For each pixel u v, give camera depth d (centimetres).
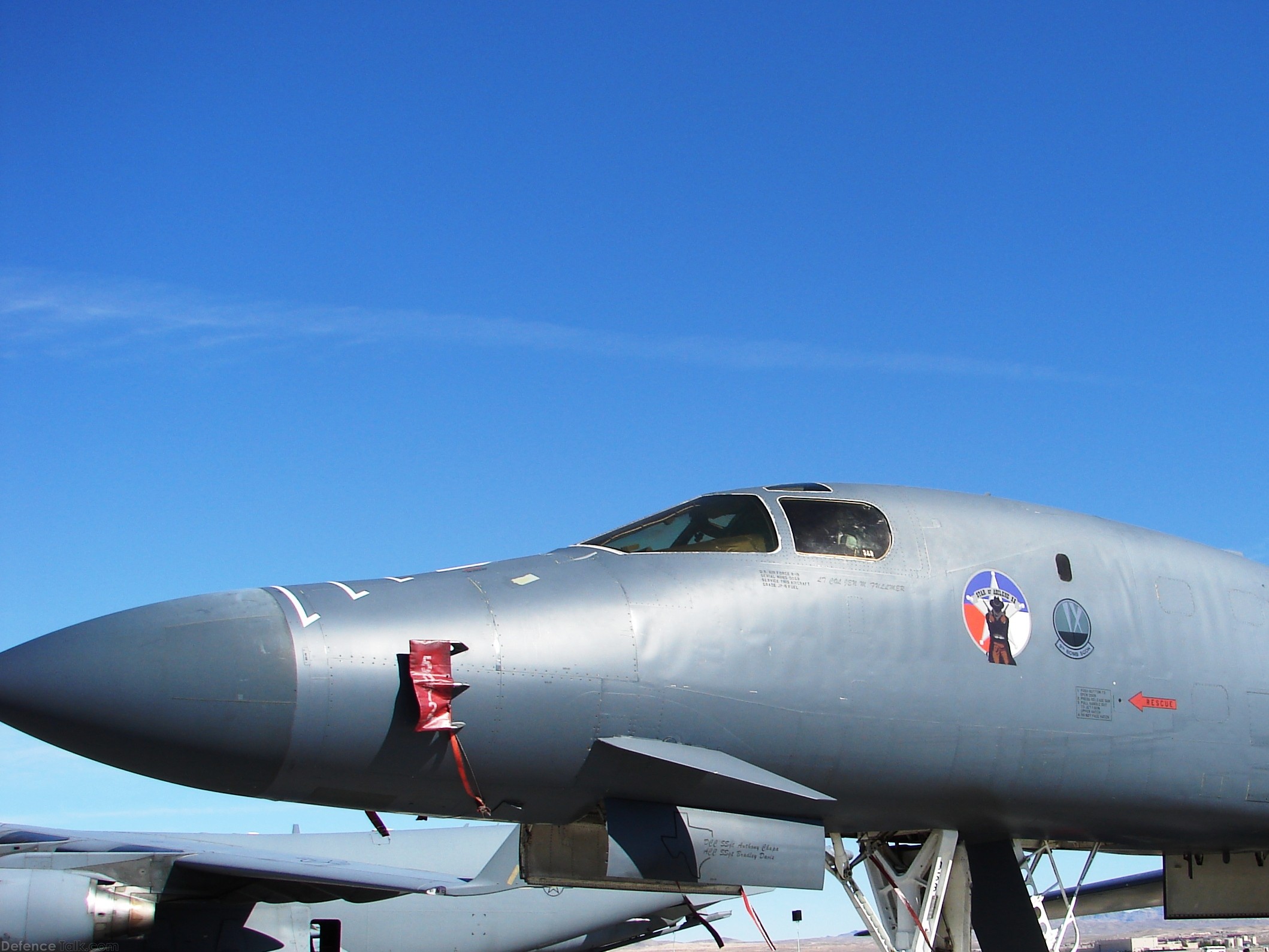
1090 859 956
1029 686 842
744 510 846
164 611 698
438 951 2278
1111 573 914
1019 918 909
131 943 1777
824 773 787
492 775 717
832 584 810
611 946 2427
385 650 697
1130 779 873
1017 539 893
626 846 733
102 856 1809
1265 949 4419
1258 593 981
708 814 761
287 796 709
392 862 2488
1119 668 881
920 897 898
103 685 659
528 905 2342
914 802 830
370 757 690
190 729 664
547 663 721
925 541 858
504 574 776
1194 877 1080
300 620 697
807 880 772
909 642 812
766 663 771
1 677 666
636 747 727
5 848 1941
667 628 759
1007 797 844
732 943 8606
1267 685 938
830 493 870
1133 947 4494
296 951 2027
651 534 843
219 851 2212
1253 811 923
